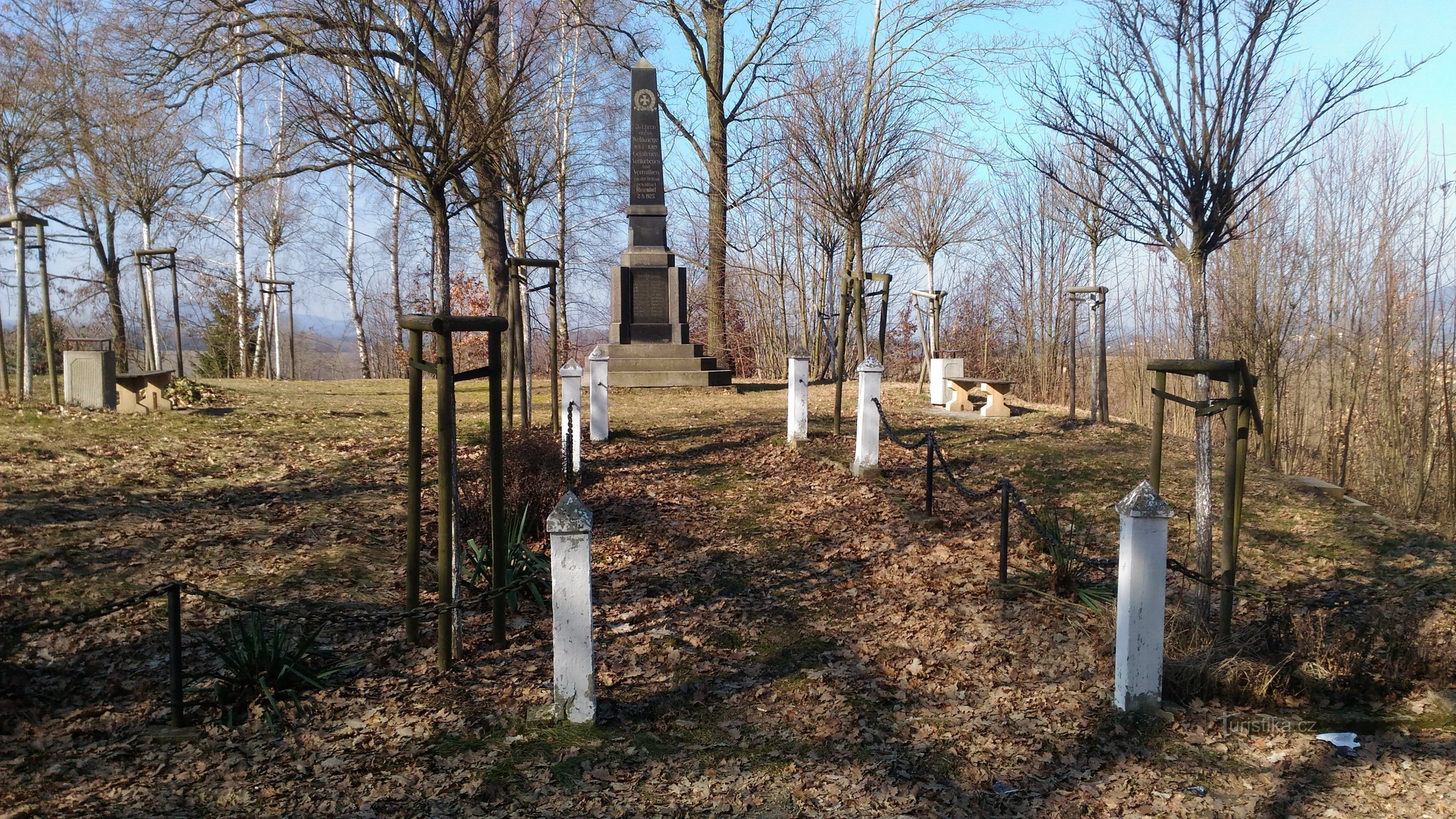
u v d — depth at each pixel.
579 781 4.59
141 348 29.02
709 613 6.98
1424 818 4.44
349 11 9.33
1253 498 9.98
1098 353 14.29
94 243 24.64
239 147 26.03
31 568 6.63
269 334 30.08
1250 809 4.52
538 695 5.55
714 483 10.45
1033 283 33.44
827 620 6.89
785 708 5.53
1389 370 18.20
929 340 25.78
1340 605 6.00
